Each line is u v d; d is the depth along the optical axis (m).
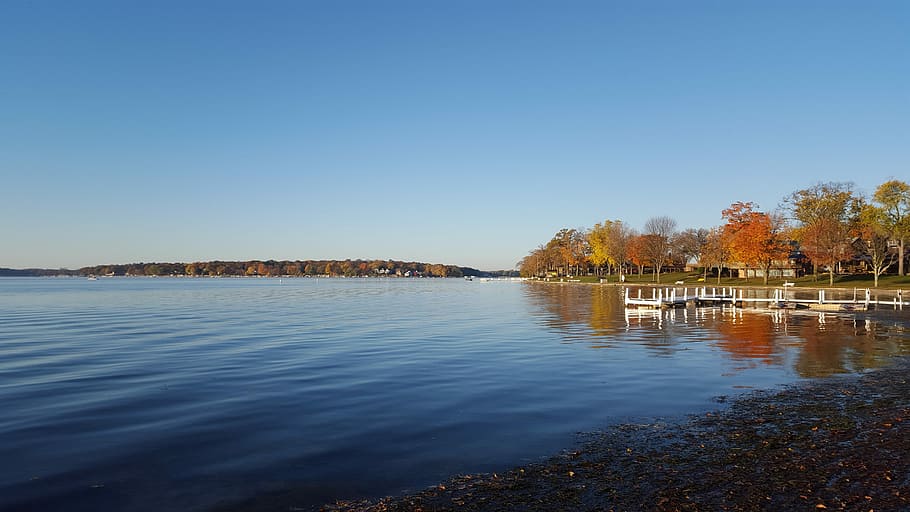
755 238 94.25
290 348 27.67
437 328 37.38
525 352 25.72
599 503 8.69
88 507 9.16
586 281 157.50
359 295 97.81
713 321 40.28
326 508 8.93
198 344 29.47
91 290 128.25
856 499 8.56
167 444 12.39
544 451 11.43
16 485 10.12
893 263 97.06
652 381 18.59
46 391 18.00
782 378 18.78
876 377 18.62
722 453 10.91
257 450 11.91
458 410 15.04
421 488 9.61
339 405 15.79
